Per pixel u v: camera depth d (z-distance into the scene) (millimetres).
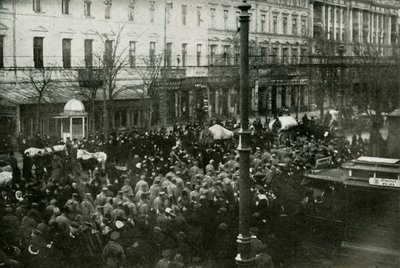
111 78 46531
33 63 45000
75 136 41344
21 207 16500
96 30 50031
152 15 56281
